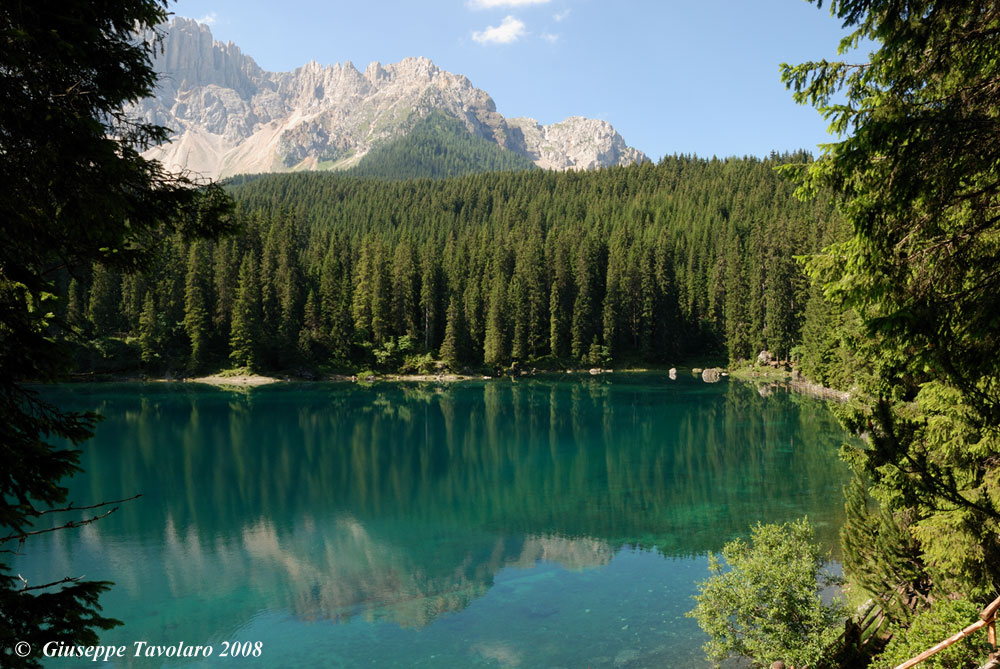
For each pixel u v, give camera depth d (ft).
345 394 230.68
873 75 17.61
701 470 112.16
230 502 97.66
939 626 29.81
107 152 14.12
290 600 62.54
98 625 14.64
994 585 31.22
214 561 72.84
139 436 148.77
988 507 30.40
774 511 86.99
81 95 14.80
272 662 51.13
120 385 241.35
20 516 14.30
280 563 72.23
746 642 44.42
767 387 240.12
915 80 17.02
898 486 33.12
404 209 525.34
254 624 57.57
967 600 31.24
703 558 71.31
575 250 335.67
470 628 56.03
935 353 18.38
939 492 29.58
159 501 98.37
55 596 14.51
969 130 15.60
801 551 45.11
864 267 18.49
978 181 17.46
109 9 15.67
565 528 83.56
